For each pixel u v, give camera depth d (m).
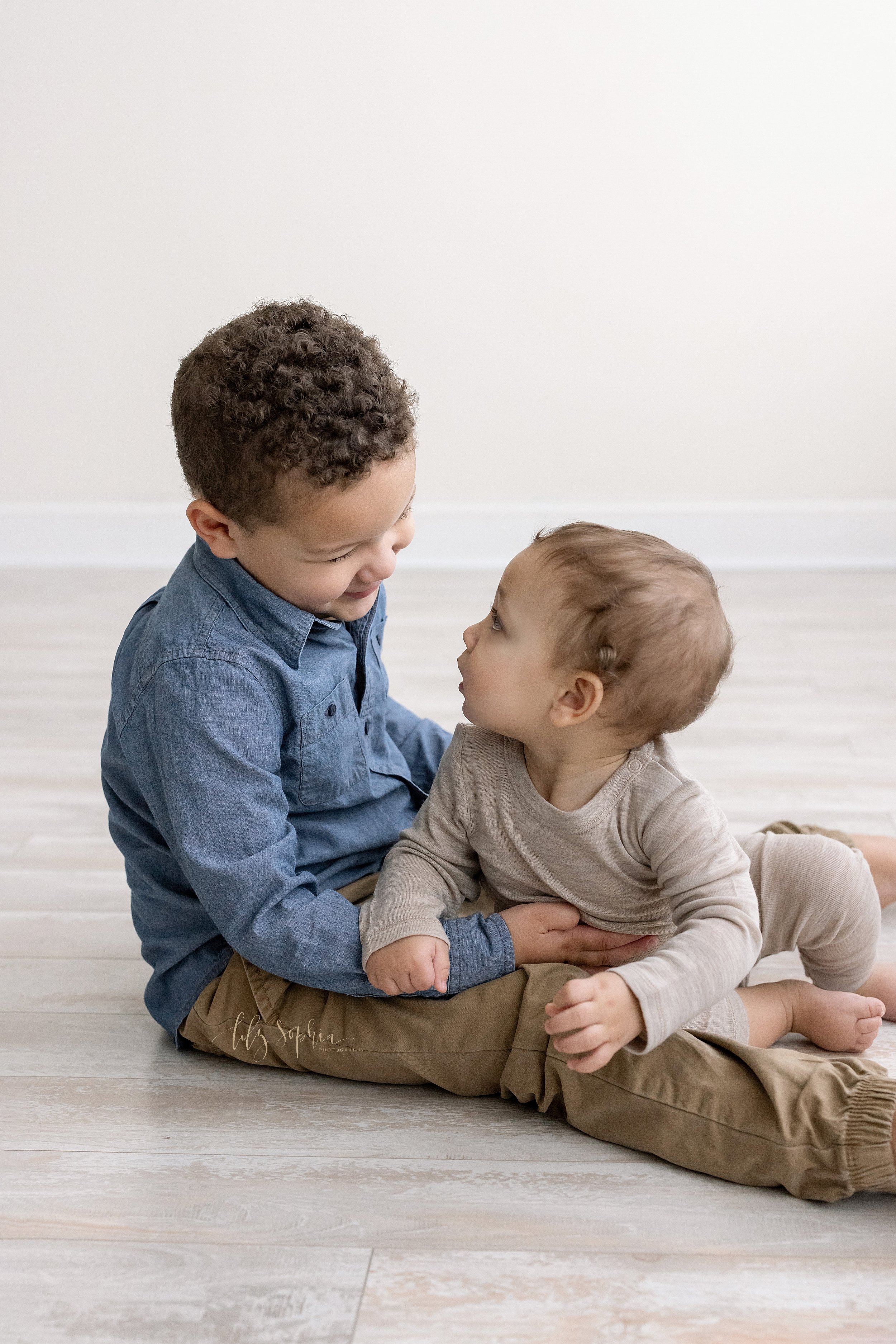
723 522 3.00
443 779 1.04
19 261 2.94
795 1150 0.86
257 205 2.89
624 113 2.79
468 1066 0.99
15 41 2.81
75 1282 0.81
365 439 0.86
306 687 1.00
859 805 1.59
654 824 0.95
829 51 2.73
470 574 2.94
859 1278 0.80
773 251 2.85
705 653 0.93
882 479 2.97
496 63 2.78
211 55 2.80
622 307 2.91
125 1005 1.15
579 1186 0.90
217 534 0.94
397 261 2.91
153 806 0.99
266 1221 0.86
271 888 0.96
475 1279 0.80
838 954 1.05
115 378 3.01
